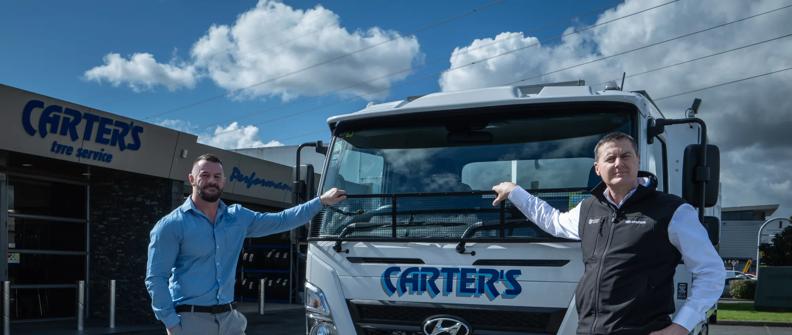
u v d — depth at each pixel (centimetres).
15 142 1214
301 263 2152
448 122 482
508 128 464
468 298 418
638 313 311
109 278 1580
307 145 545
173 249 420
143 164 1476
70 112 1297
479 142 468
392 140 493
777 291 2130
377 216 464
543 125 455
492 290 413
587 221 340
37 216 1473
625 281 313
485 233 427
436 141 480
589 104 441
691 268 312
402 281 438
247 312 1830
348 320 450
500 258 415
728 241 5762
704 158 431
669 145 571
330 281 461
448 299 423
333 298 457
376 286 445
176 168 1564
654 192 324
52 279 1509
